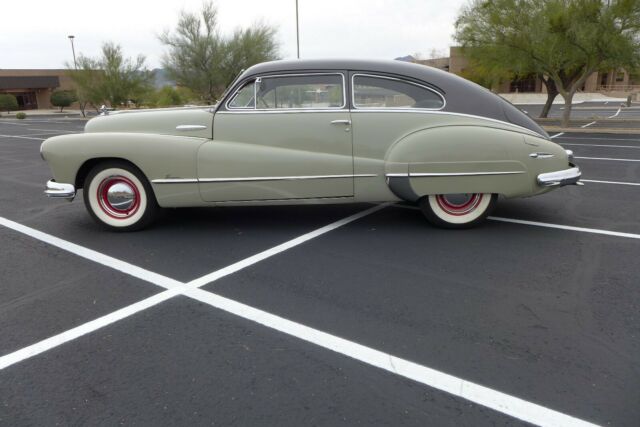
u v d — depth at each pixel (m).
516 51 19.09
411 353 2.99
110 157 5.15
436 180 5.04
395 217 5.88
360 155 5.07
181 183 5.13
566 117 19.22
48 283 4.09
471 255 4.59
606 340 3.10
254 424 2.40
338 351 3.02
